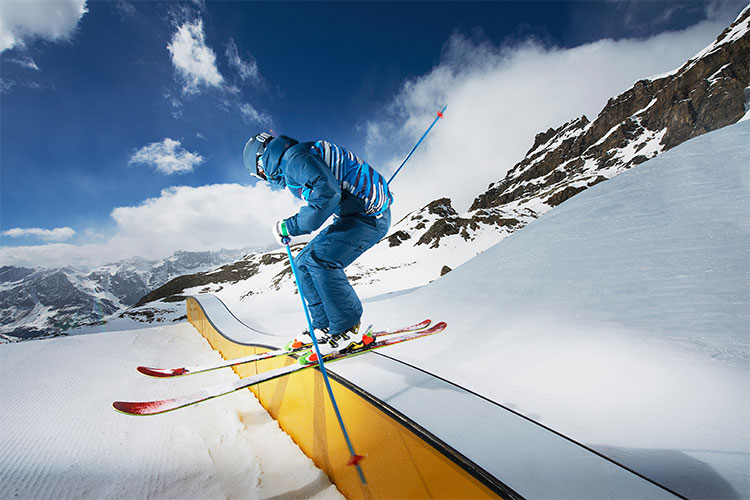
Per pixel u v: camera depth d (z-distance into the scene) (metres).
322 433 2.72
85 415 3.64
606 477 1.53
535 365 3.46
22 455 2.72
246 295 53.66
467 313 5.51
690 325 3.27
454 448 1.73
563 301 4.71
